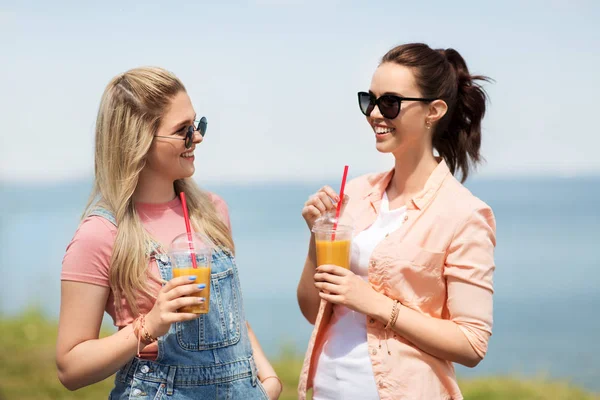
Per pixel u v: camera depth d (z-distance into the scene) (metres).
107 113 2.32
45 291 19.59
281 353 7.52
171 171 2.38
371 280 2.56
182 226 2.46
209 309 2.36
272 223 39.84
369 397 2.52
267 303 19.97
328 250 2.47
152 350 2.29
